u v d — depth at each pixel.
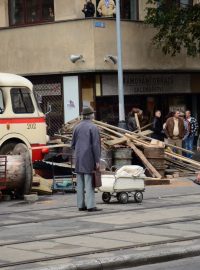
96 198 17.59
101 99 29.67
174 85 32.59
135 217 13.98
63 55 29.53
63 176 19.80
